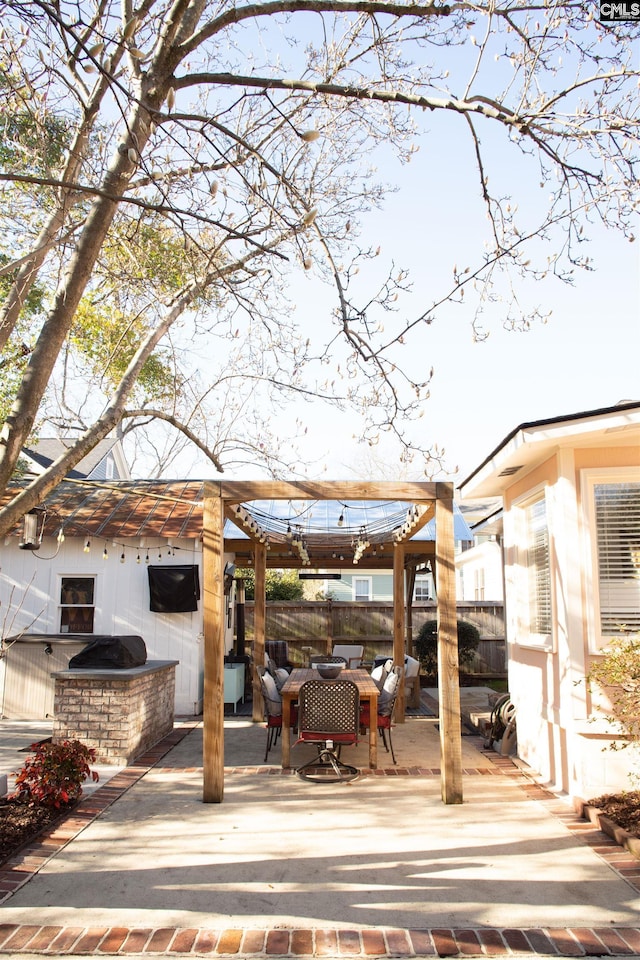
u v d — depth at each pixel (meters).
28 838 5.32
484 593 19.59
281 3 5.11
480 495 9.93
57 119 6.19
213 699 6.54
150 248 7.65
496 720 8.91
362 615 15.88
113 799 6.50
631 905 4.22
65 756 6.25
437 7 4.82
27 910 4.18
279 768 7.84
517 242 4.95
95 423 5.88
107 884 4.55
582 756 6.28
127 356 9.48
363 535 10.48
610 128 4.66
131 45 4.64
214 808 6.25
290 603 15.79
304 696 7.55
